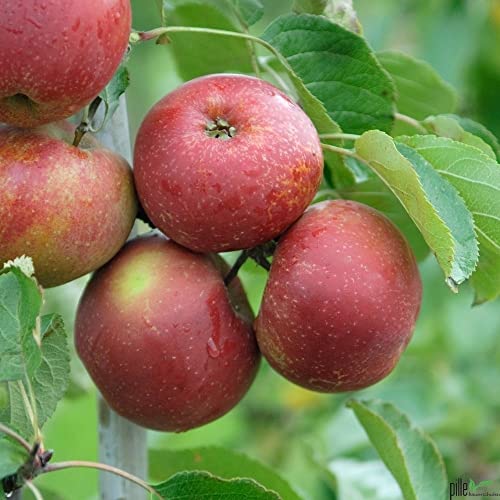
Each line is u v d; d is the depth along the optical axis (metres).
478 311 1.26
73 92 0.65
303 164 0.69
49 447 1.07
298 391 1.34
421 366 1.24
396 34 1.21
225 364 0.71
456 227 0.69
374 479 0.89
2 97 0.65
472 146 0.70
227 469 0.82
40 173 0.68
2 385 0.67
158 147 0.69
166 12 0.81
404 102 0.85
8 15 0.63
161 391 0.70
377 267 0.69
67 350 0.68
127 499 0.77
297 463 1.27
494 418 1.19
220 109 0.69
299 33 0.74
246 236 0.69
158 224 0.70
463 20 1.15
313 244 0.69
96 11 0.64
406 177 0.68
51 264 0.69
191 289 0.70
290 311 0.69
